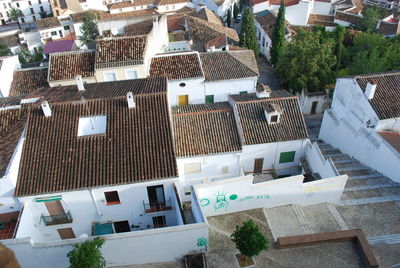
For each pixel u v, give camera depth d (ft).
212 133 88.43
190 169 88.02
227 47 147.13
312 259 61.72
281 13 159.63
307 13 211.41
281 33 163.94
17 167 68.03
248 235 56.90
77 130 73.97
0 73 108.58
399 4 249.96
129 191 69.56
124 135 73.15
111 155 70.38
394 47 147.43
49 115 75.82
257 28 205.36
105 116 76.33
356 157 97.96
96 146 71.61
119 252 60.23
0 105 87.61
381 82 92.32
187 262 61.41
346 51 163.94
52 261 60.03
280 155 91.66
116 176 67.72
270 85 159.33
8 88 113.19
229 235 67.77
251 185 70.28
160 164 69.15
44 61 172.96
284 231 69.00
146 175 67.72
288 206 75.56
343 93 101.60
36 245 57.00
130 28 153.38
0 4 328.29
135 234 57.72
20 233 61.72
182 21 197.47
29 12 334.85
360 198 79.46
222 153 85.56
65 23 250.16
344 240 64.13
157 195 73.05
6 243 56.29
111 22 157.48
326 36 189.98
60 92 89.61
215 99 119.34
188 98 117.91
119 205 72.08
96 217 73.56
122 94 81.30
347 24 211.41
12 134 77.05
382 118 84.89
